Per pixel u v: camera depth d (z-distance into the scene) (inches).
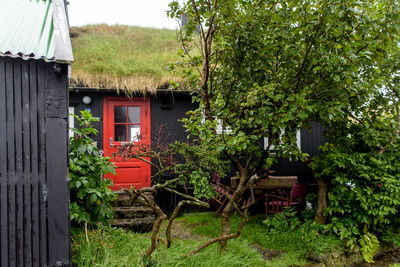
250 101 141.6
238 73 177.3
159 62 319.9
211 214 272.7
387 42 155.3
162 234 213.2
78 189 148.6
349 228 196.4
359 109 201.0
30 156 109.7
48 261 111.6
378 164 195.9
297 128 164.6
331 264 176.7
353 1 136.9
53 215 111.7
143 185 286.2
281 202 247.9
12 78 107.4
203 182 156.8
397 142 212.1
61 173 112.3
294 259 178.7
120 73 279.4
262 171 296.8
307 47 161.5
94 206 153.4
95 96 280.8
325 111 156.3
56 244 112.1
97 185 158.4
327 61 144.3
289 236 200.7
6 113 107.3
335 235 201.6
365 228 200.8
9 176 107.7
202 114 153.9
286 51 164.9
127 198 248.7
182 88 275.4
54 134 111.4
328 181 214.5
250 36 161.2
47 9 152.4
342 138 211.2
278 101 158.4
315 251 181.0
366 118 206.4
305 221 218.5
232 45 163.0
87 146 155.4
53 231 111.7
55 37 116.0
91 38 448.8
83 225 152.5
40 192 110.7
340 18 143.2
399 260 202.5
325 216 209.0
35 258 110.4
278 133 154.6
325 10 145.7
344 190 195.0
